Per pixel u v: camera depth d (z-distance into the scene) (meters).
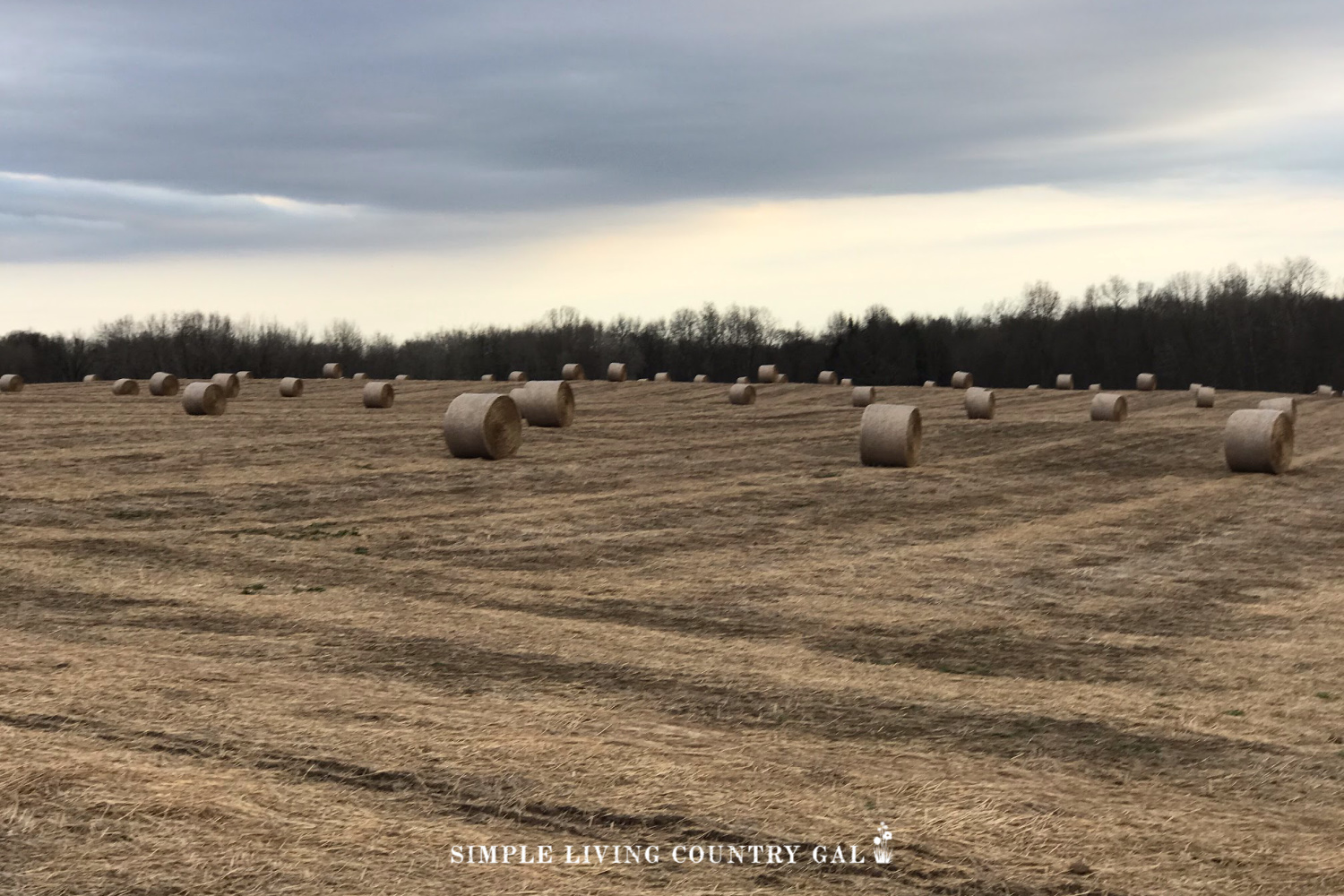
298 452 26.34
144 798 6.13
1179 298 122.31
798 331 128.00
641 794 6.63
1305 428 40.34
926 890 5.64
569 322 133.88
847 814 6.52
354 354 119.31
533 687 9.06
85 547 14.73
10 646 9.72
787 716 8.59
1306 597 13.67
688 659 10.16
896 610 12.52
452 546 15.77
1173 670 10.33
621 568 14.57
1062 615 12.51
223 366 109.00
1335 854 6.34
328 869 5.48
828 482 23.42
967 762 7.71
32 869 5.27
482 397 25.72
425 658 9.87
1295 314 109.06
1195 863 6.12
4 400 43.31
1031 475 25.42
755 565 14.91
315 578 13.38
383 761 7.01
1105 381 109.75
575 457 26.72
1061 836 6.37
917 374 113.38
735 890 5.52
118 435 29.23
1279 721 8.87
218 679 8.81
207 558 14.36
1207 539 17.64
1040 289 129.12
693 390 62.19
